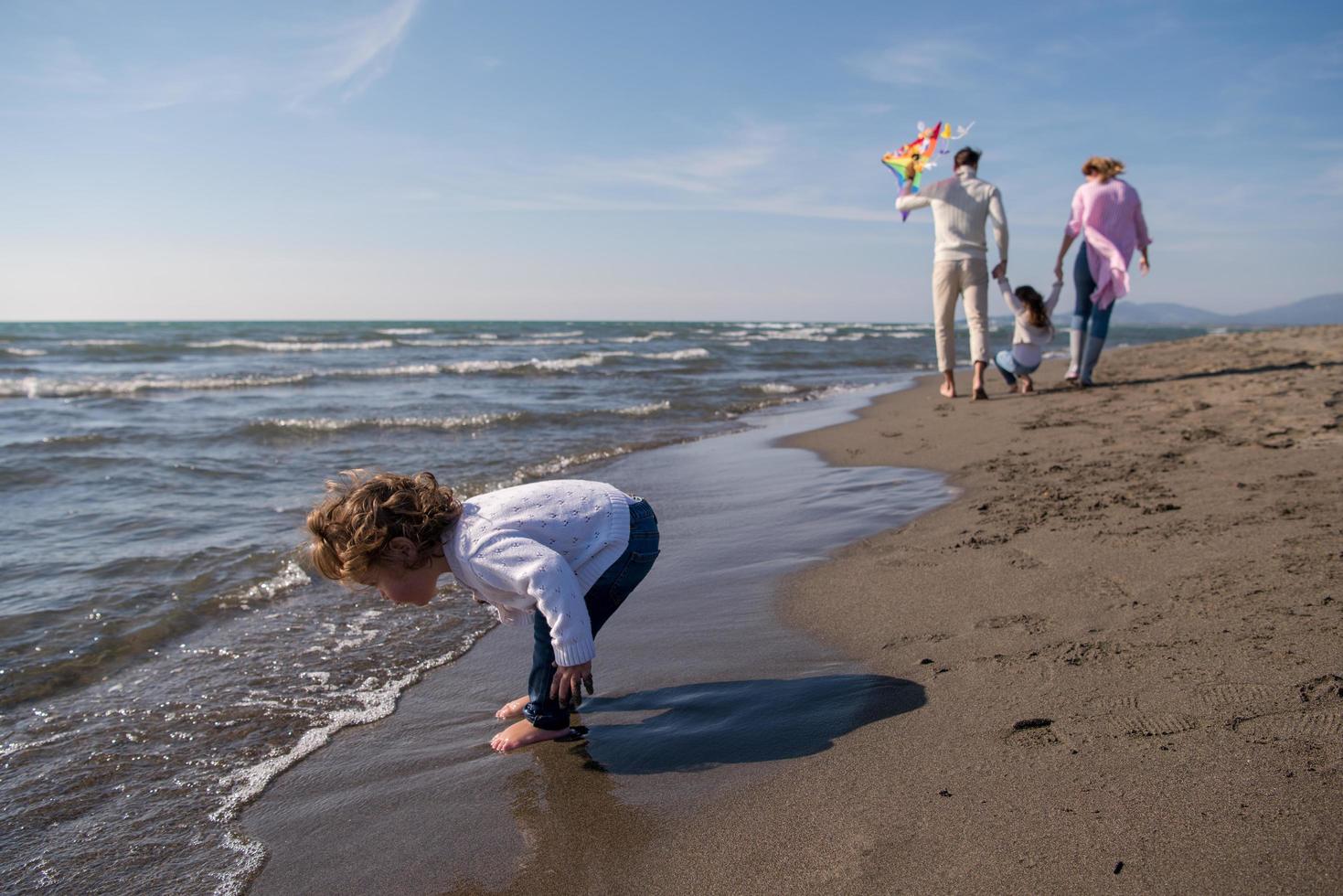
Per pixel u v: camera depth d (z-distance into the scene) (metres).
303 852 1.87
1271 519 3.37
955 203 8.17
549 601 2.10
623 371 16.44
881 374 15.92
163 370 16.09
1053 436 6.08
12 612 3.40
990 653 2.48
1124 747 1.85
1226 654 2.21
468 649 3.03
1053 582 3.00
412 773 2.18
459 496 5.30
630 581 2.36
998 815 1.68
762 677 2.55
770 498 5.09
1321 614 2.37
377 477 2.24
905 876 1.54
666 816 1.87
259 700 2.64
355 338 32.03
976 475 5.13
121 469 6.18
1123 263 7.98
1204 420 6.02
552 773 2.12
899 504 4.65
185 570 3.93
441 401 10.96
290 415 9.36
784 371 16.70
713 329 55.09
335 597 3.58
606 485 2.48
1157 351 13.29
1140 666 2.23
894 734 2.09
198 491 5.59
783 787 1.92
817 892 1.54
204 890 1.75
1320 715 1.84
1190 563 2.97
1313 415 5.63
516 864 1.75
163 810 2.06
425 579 2.28
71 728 2.48
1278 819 1.52
